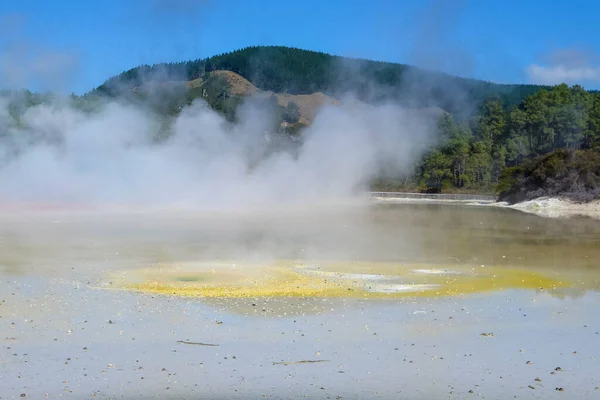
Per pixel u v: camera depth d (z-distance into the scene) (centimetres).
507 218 5219
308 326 1622
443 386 1252
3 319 1639
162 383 1245
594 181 6725
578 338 1552
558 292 2073
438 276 2323
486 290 2086
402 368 1339
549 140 10762
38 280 2155
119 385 1232
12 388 1209
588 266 2609
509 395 1213
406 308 1819
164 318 1669
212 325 1614
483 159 10356
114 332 1546
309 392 1216
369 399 1191
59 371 1295
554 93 11138
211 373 1298
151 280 2153
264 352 1422
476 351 1449
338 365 1352
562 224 4606
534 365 1366
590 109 10931
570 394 1221
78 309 1747
